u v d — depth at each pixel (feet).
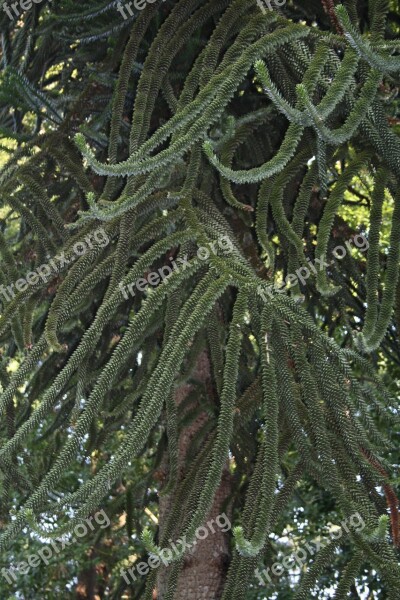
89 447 13.55
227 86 8.99
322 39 9.47
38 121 13.17
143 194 8.71
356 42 7.45
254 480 8.76
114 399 13.29
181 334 8.16
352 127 8.07
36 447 20.92
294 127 8.20
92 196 8.10
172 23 11.21
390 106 10.87
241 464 12.92
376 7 10.07
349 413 8.80
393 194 10.46
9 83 11.63
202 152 11.23
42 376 13.58
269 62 10.64
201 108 8.91
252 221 12.36
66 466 8.21
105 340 13.65
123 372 12.96
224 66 9.92
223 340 11.19
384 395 9.00
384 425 19.85
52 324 9.36
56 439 14.87
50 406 8.68
